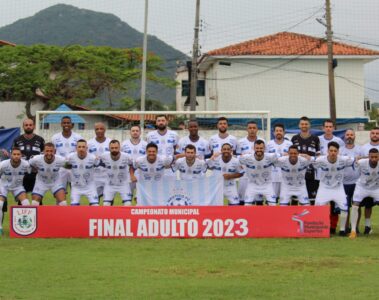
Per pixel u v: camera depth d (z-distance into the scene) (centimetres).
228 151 1323
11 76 3991
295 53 4512
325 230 1233
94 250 1088
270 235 1230
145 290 809
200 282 854
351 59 4572
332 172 1275
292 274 902
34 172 1344
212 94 4650
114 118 2744
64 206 1230
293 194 1329
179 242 1172
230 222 1226
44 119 2278
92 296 779
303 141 1375
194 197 1306
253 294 789
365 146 1338
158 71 5219
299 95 4566
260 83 4553
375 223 1480
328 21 3394
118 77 4312
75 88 4266
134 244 1149
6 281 859
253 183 1335
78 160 1316
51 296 779
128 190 1358
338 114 4591
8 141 2509
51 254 1050
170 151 1440
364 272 915
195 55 3353
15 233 1233
